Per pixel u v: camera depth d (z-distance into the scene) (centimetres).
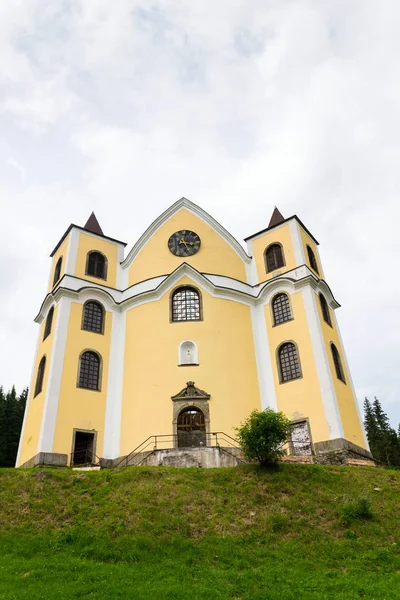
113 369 3491
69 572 1497
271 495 2084
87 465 2934
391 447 6581
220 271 3816
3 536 1775
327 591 1407
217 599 1344
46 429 3005
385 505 2036
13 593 1341
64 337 3366
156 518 1891
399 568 1581
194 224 4025
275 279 3659
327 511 1970
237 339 3491
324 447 2978
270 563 1622
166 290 3638
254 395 3338
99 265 3919
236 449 2970
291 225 3906
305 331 3397
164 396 3231
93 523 1877
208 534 1817
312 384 3206
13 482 2198
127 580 1449
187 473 2284
